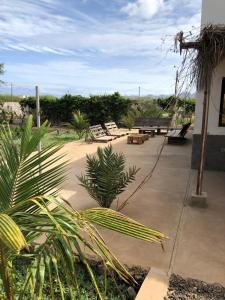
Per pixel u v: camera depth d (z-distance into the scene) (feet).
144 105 55.42
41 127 5.59
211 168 23.80
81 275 8.90
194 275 9.57
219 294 8.43
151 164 25.91
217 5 21.12
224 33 13.64
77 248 4.79
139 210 15.19
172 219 14.07
